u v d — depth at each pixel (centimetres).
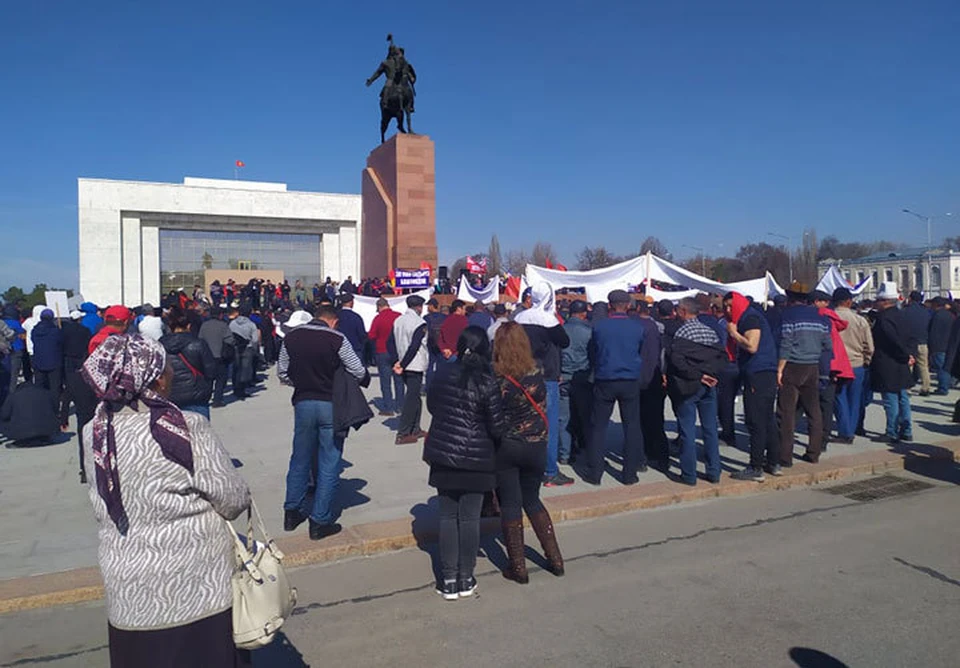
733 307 770
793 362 786
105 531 257
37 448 970
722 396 911
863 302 1574
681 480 748
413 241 2295
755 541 595
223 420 1162
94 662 412
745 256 7944
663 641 422
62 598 489
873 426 1055
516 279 1588
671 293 1531
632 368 723
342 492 730
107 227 3706
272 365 1919
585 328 830
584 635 432
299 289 3303
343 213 4156
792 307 798
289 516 603
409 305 1005
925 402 1301
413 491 731
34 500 720
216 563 265
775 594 486
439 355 1062
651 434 812
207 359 645
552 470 742
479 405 474
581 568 541
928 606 465
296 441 598
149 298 3834
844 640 420
